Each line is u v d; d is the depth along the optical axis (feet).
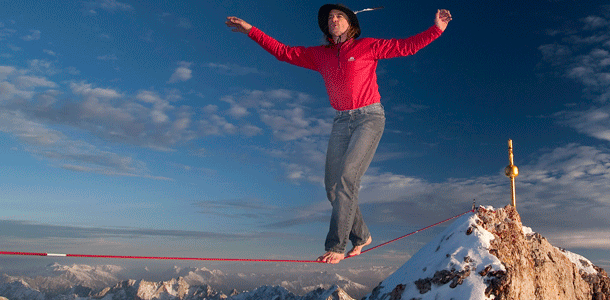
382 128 19.75
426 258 21.74
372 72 19.80
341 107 20.25
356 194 18.97
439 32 18.12
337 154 19.81
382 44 19.15
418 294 19.29
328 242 19.06
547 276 22.11
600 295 25.96
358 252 21.13
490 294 17.29
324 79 20.70
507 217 22.63
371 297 23.04
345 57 19.38
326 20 20.20
